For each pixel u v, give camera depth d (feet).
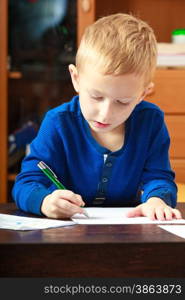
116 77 3.25
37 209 3.43
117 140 4.12
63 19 8.36
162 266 2.59
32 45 8.39
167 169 4.28
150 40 3.61
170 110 8.29
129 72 3.28
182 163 8.11
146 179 4.25
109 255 2.56
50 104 8.45
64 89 8.43
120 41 3.42
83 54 3.43
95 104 3.36
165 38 9.62
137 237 2.70
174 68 8.32
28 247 2.53
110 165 4.09
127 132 4.12
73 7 8.34
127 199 4.30
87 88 3.35
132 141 4.15
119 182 4.18
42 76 8.42
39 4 8.36
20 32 8.36
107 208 3.76
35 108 8.46
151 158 4.30
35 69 8.41
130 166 4.17
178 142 8.19
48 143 4.12
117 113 3.36
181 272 2.60
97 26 3.63
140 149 4.19
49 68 8.41
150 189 3.96
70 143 4.13
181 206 4.06
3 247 2.52
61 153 4.17
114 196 4.24
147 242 2.58
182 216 3.53
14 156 8.40
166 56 8.28
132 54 3.35
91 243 2.55
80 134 4.12
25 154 8.42
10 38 8.34
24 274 2.53
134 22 3.70
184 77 8.27
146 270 2.59
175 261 2.60
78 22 8.33
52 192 3.56
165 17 9.61
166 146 4.38
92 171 4.12
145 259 2.58
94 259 2.56
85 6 8.30
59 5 8.36
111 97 3.30
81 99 3.49
